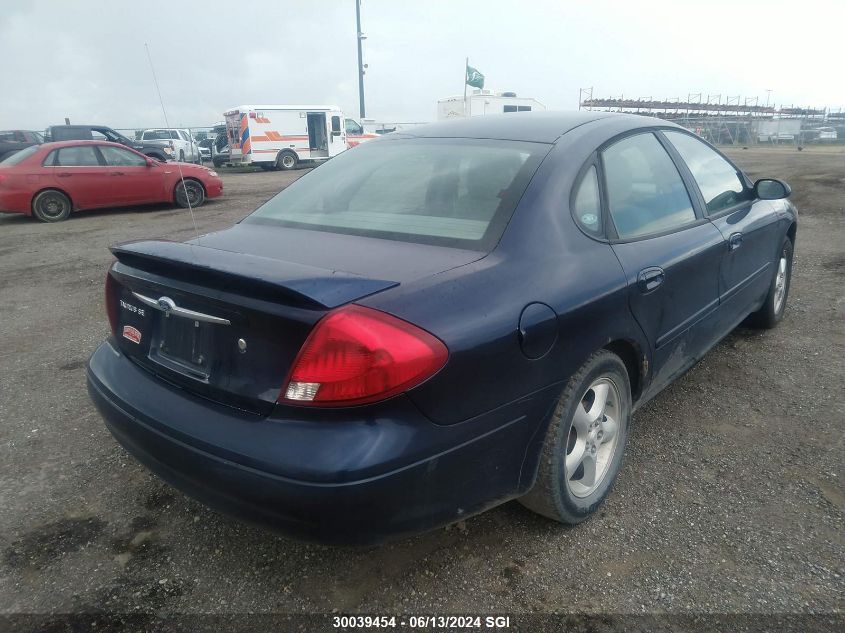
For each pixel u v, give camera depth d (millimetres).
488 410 2117
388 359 1863
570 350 2375
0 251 9141
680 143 3645
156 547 2607
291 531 1963
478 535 2633
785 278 4891
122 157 12492
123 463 3230
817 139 36312
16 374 4422
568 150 2770
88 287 6922
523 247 2367
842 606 2230
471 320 2055
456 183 2717
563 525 2670
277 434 1946
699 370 4180
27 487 3025
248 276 1965
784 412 3596
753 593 2297
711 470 3057
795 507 2766
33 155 11789
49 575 2453
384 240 2506
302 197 3123
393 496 1916
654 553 2512
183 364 2301
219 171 27312
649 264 2828
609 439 2803
